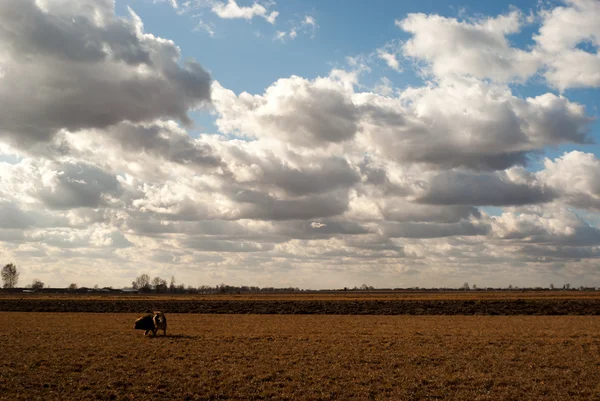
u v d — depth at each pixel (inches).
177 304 3713.1
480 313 3058.6
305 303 3639.3
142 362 1127.6
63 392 860.6
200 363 1117.1
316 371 1040.2
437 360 1171.9
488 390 892.6
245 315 2997.0
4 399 813.2
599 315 2856.8
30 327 1993.1
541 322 2309.3
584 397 841.5
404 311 3198.8
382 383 941.2
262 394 855.7
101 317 2696.9
